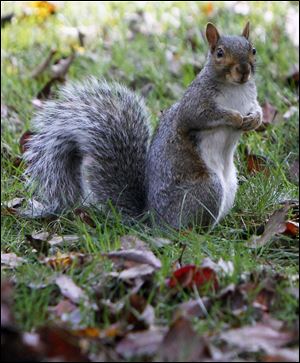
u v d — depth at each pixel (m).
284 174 11.30
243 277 8.00
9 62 16.27
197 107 9.83
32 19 18.23
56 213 10.63
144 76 15.39
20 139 12.60
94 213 10.34
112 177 10.73
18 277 8.19
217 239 9.32
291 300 7.54
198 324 7.22
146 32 17.58
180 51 16.41
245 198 10.48
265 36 16.48
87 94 11.06
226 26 17.11
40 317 7.37
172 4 18.67
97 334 7.02
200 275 7.86
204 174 9.93
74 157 11.09
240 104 9.89
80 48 16.72
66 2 19.03
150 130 11.02
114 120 10.84
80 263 8.50
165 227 10.13
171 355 6.78
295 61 15.63
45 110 11.02
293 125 12.96
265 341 6.97
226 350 6.91
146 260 8.27
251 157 11.61
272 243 9.16
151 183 10.30
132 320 7.36
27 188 11.06
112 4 18.91
